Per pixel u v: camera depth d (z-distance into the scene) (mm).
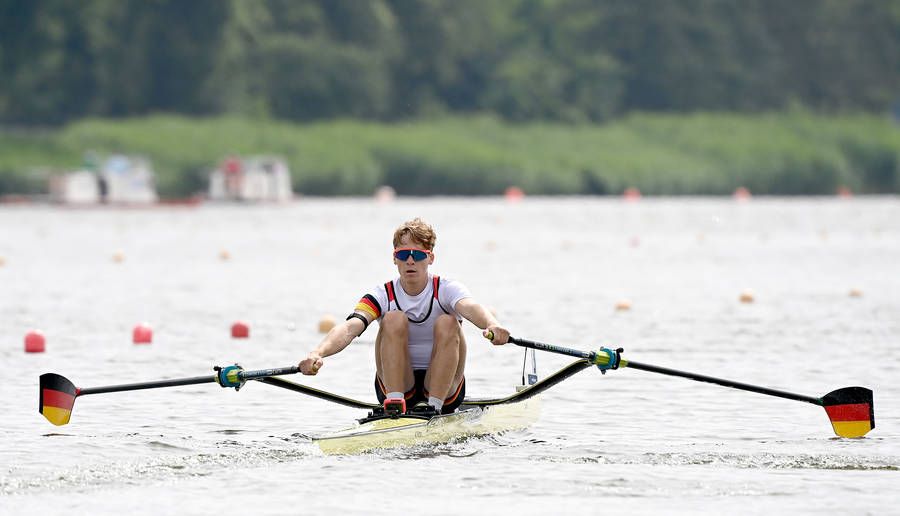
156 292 94438
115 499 35406
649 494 35938
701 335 69812
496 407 45875
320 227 191500
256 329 72750
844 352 63188
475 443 42531
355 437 41188
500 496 35656
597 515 33781
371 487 36594
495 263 123188
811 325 74312
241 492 36031
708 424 45875
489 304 85875
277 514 33812
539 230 186250
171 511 34156
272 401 50531
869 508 34312
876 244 155625
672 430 44781
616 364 44625
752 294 88875
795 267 119250
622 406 49406
